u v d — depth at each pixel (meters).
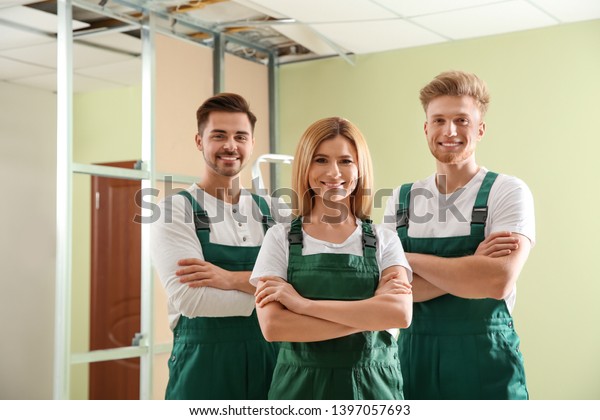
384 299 1.87
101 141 4.42
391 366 1.97
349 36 4.68
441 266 2.25
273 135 5.32
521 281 4.52
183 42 4.50
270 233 2.03
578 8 4.13
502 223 2.31
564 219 4.41
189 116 4.51
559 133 4.44
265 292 1.90
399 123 4.99
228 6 4.31
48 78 5.05
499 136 4.63
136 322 4.41
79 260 4.75
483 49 4.70
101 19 3.91
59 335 3.50
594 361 4.29
